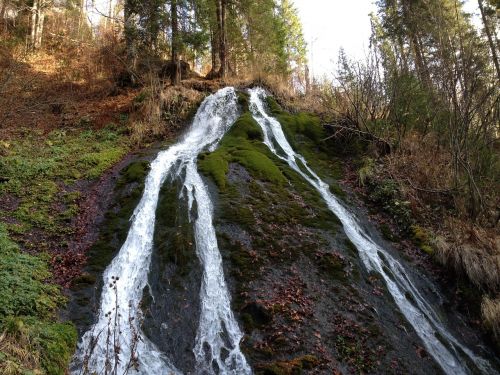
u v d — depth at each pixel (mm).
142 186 9914
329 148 13078
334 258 7945
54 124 14484
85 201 9766
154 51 19062
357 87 12914
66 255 7918
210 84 16781
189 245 7805
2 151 11461
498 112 10148
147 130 13648
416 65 14320
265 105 15461
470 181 9219
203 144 12625
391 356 6203
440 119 11852
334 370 5801
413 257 8555
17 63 18531
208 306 6738
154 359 5883
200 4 17266
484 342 6812
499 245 7902
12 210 8914
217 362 5848
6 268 6844
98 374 5539
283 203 9477
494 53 14055
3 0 23078
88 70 18391
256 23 21312
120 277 7410
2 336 5082
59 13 27047
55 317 6281
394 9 20766
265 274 7363
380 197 10273
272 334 6230
